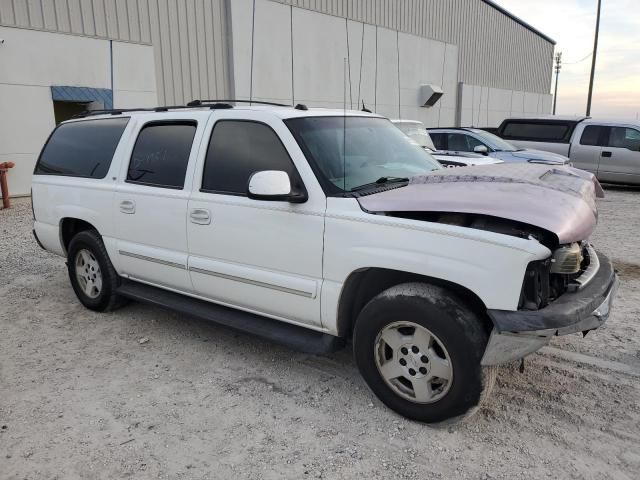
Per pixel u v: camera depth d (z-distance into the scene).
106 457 2.95
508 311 2.76
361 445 3.02
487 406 3.40
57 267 6.89
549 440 3.04
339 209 3.29
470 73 28.81
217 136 4.02
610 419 3.24
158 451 3.00
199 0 14.95
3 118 11.48
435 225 2.94
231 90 16.09
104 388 3.72
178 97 14.79
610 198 13.02
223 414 3.37
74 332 4.75
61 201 5.25
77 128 5.36
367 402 3.48
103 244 4.97
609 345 4.29
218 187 3.94
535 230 2.87
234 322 3.96
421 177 3.57
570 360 4.03
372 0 20.61
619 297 5.51
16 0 11.36
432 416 3.11
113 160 4.79
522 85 35.50
